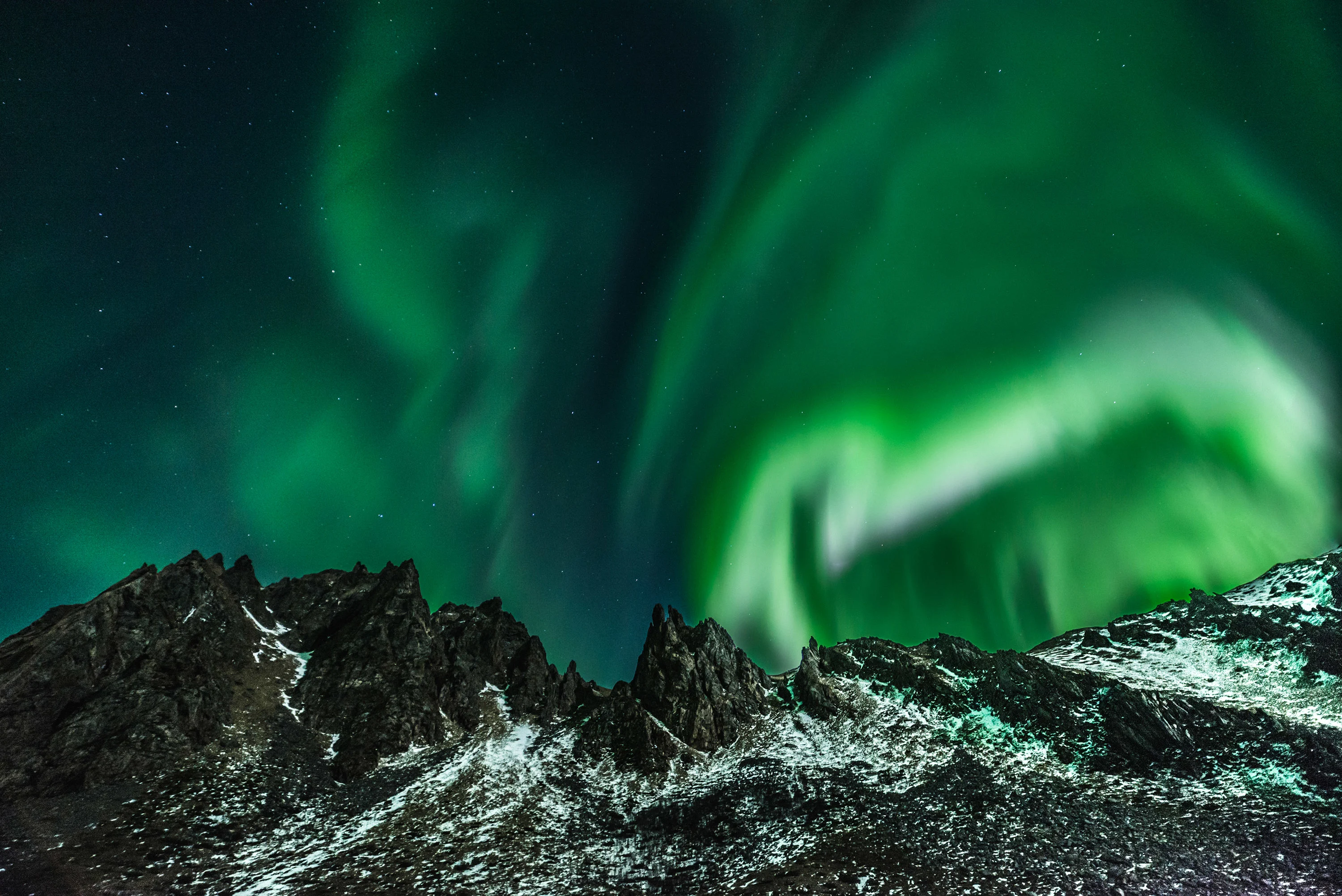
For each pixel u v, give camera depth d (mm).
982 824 47781
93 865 37938
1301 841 42312
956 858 43531
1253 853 41750
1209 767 53125
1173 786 51250
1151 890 38750
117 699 50969
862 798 53062
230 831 43812
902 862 43500
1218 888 38500
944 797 52375
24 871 36562
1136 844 43875
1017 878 40688
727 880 43094
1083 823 47031
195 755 49688
